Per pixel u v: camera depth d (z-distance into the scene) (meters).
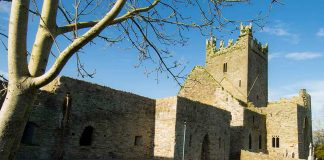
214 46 56.69
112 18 4.02
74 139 20.53
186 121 25.86
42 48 4.06
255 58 52.66
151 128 26.02
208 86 40.03
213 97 39.56
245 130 37.22
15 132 3.76
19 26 3.80
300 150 40.12
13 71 3.81
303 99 44.00
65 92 20.31
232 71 51.75
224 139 30.73
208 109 28.97
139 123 25.08
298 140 39.91
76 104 20.89
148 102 26.20
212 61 55.69
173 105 25.33
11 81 3.81
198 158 26.61
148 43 5.95
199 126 27.38
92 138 21.72
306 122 43.75
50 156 19.03
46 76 3.80
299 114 41.31
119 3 4.02
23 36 3.84
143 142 25.12
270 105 43.03
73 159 20.33
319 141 72.62
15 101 3.76
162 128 25.58
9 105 3.75
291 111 41.16
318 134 73.12
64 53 3.83
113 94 23.52
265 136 42.19
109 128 22.81
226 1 5.77
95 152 21.66
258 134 40.44
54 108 19.59
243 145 36.41
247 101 47.75
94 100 22.09
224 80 52.34
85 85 21.66
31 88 3.84
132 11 5.02
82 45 3.91
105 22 3.98
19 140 3.88
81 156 20.80
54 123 19.47
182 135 25.27
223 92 38.97
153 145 25.80
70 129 20.36
